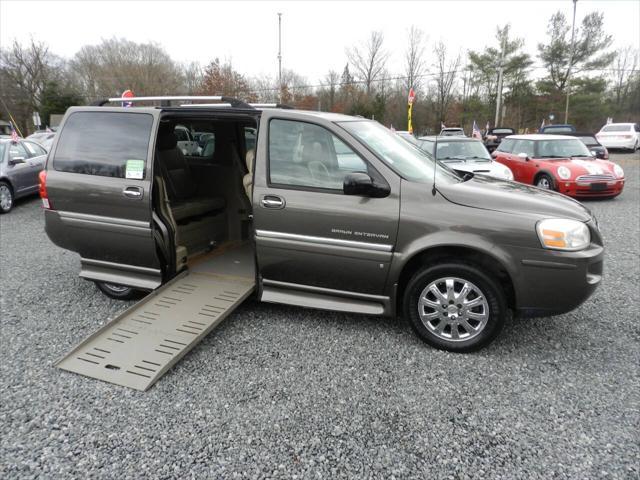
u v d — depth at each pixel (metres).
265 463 2.35
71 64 52.38
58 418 2.69
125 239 4.01
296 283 3.77
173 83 48.62
